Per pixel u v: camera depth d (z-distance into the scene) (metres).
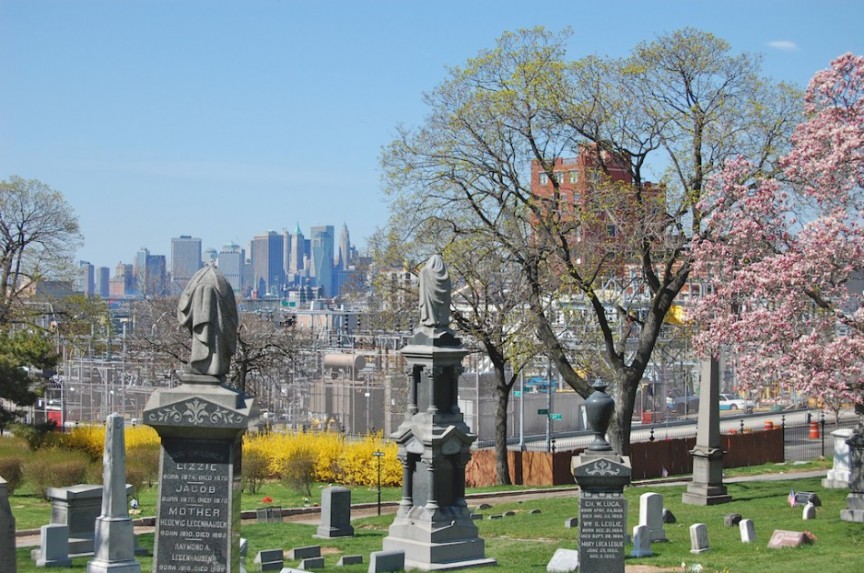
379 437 59.56
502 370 50.81
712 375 38.34
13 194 69.00
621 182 43.16
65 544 27.25
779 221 34.81
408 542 27.89
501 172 43.88
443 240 47.12
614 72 42.69
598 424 21.44
